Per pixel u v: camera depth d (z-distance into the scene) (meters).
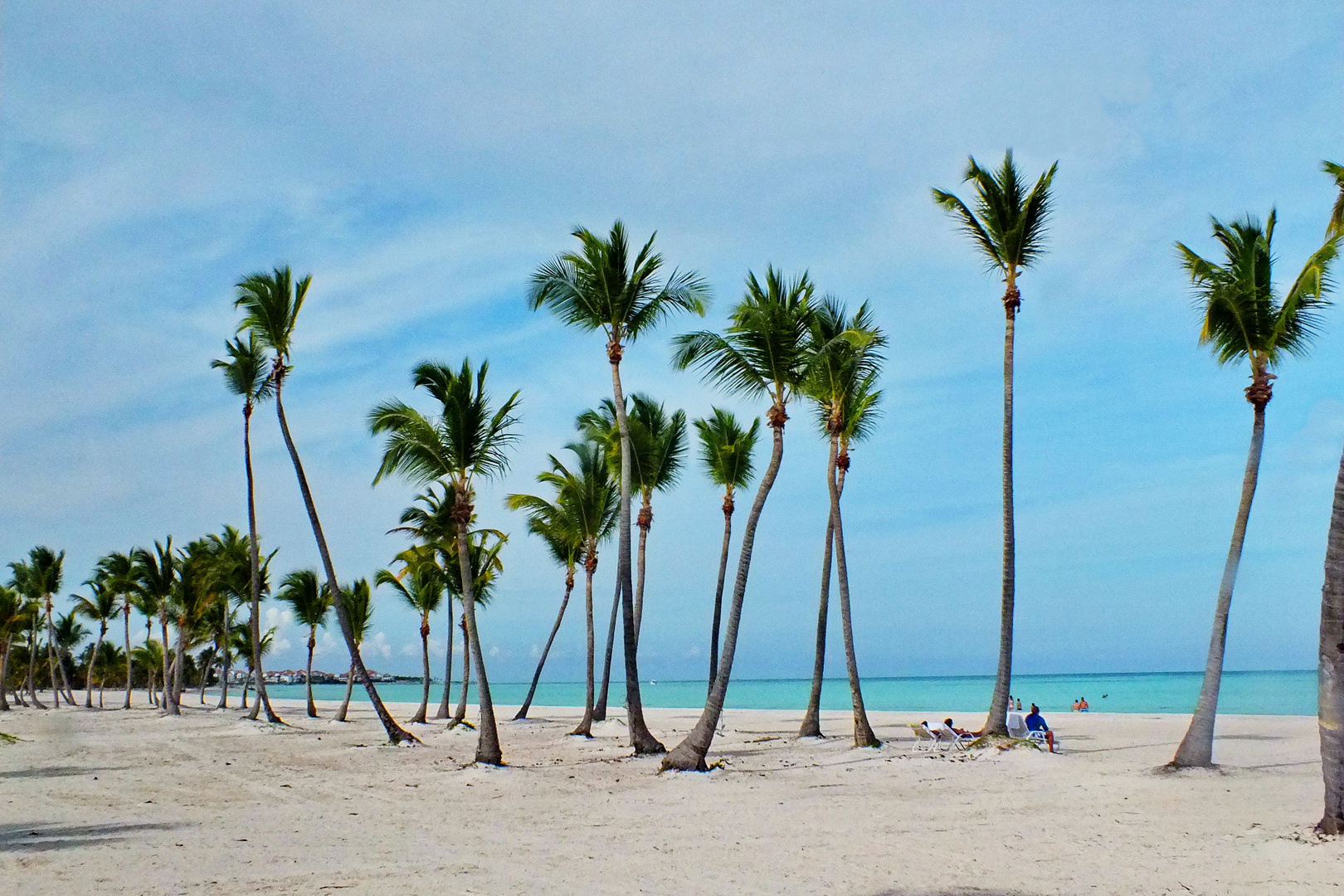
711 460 24.42
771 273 17.38
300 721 37.28
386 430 18.92
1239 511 13.86
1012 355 17.95
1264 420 13.77
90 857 9.20
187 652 47.91
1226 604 13.99
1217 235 14.40
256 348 29.53
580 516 25.48
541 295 18.45
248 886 7.84
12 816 12.14
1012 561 17.77
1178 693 70.31
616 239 18.86
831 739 22.92
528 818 11.64
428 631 35.81
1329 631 8.36
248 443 30.62
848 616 20.66
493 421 19.14
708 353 16.62
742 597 16.30
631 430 21.39
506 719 37.91
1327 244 11.67
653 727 30.61
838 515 21.03
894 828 10.29
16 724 36.66
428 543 29.66
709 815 11.56
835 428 21.19
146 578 43.00
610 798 13.34
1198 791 12.08
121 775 17.41
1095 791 12.49
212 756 21.52
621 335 19.22
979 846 9.12
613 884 7.83
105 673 80.56
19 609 52.94
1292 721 25.66
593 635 26.38
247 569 39.88
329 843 9.98
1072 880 7.59
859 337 15.84
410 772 17.45
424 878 8.14
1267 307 13.45
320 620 38.12
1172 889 7.20
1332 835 8.05
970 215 18.11
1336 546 8.39
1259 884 7.18
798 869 8.28
